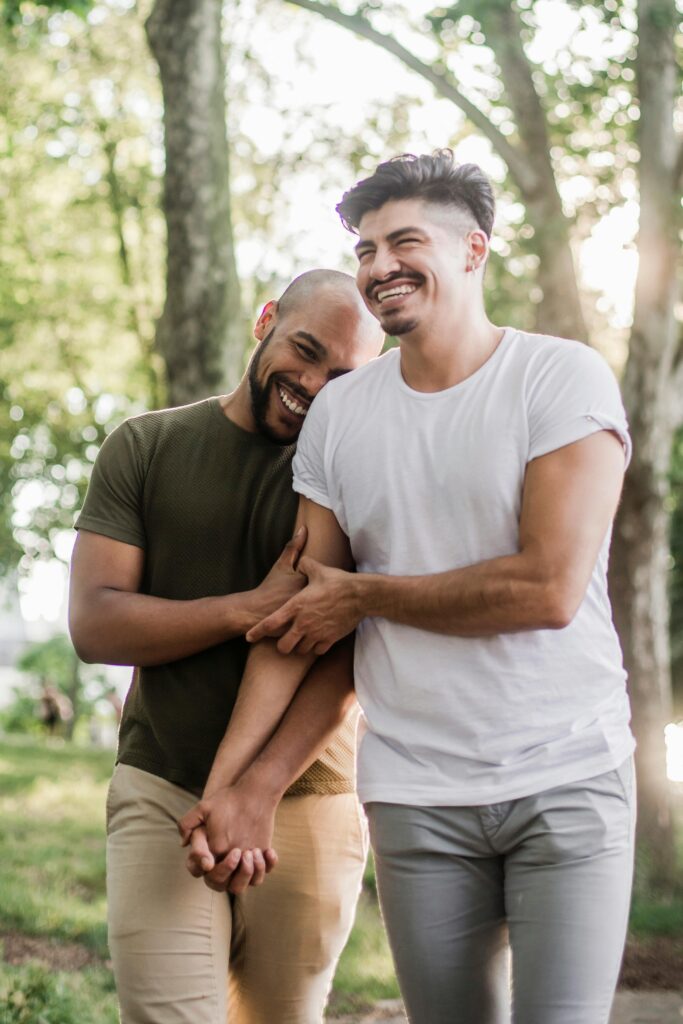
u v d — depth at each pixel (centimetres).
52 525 2203
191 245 989
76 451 2197
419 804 283
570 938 271
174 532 332
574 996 271
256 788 309
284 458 334
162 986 316
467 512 284
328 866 338
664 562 1070
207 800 307
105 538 333
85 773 1748
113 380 2273
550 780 276
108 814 337
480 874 285
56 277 2189
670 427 1058
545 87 1102
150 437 337
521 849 279
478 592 276
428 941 285
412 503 289
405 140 1456
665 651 1067
